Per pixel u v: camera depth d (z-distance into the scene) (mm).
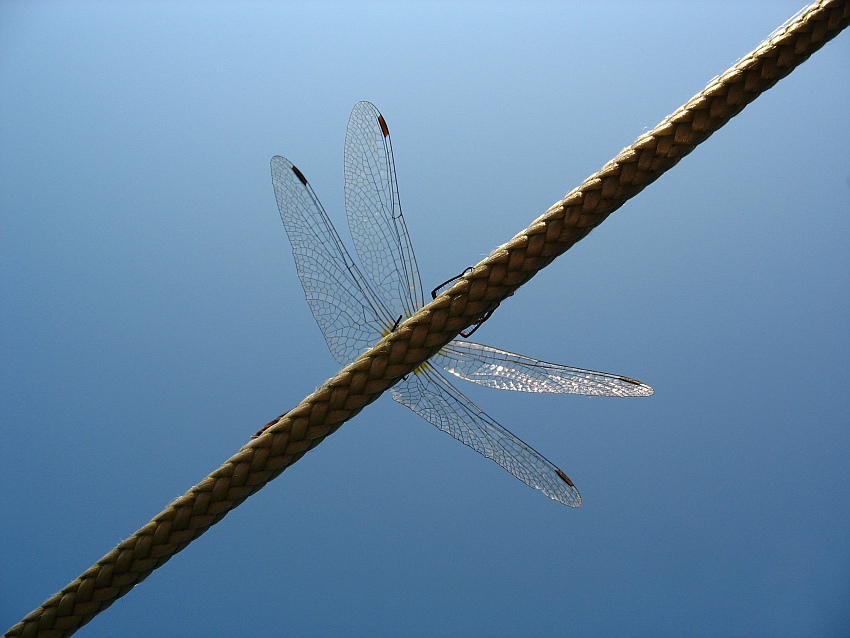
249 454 279
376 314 308
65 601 278
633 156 278
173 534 278
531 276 280
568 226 279
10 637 278
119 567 278
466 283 279
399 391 307
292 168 308
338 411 279
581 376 306
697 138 278
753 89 278
